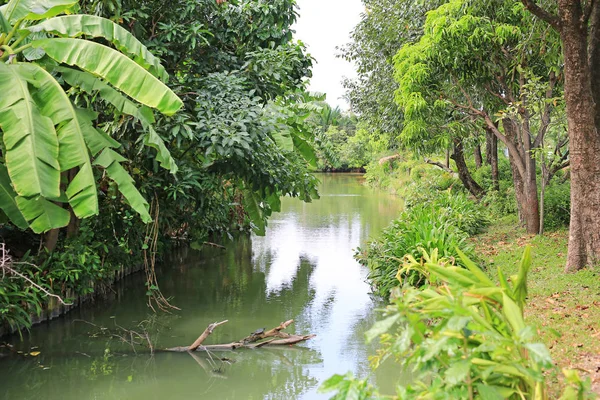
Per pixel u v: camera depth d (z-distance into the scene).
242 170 9.77
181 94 9.69
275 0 10.59
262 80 10.62
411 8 15.70
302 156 12.12
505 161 23.16
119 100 7.34
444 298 3.50
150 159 9.39
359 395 3.29
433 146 13.47
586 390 3.12
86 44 6.76
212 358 7.50
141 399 6.28
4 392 6.41
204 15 10.38
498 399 3.14
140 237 10.91
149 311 9.63
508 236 13.33
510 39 11.90
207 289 11.20
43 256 8.96
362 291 10.97
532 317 6.80
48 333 8.30
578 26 8.48
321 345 7.95
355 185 39.91
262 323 9.01
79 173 6.38
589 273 8.51
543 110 12.58
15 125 6.04
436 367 3.60
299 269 13.02
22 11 6.81
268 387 6.59
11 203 7.09
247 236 17.36
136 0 9.36
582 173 8.77
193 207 11.43
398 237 10.95
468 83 13.11
